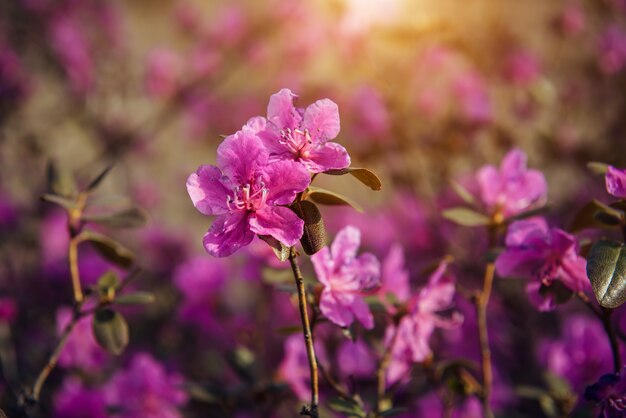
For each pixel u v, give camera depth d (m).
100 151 1.13
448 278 0.43
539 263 0.38
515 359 0.73
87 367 0.57
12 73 1.10
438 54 0.88
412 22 0.83
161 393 0.52
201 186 0.34
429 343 0.63
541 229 0.37
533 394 0.50
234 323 0.65
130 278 0.44
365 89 0.86
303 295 0.34
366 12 0.86
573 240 0.37
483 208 0.46
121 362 0.72
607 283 0.34
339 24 0.90
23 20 1.13
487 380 0.45
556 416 0.50
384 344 0.45
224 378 0.66
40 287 0.87
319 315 0.39
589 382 0.48
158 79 1.13
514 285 0.78
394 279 0.44
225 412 0.53
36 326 0.80
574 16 0.98
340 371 0.52
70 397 0.51
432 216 0.81
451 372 0.45
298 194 0.35
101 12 1.17
